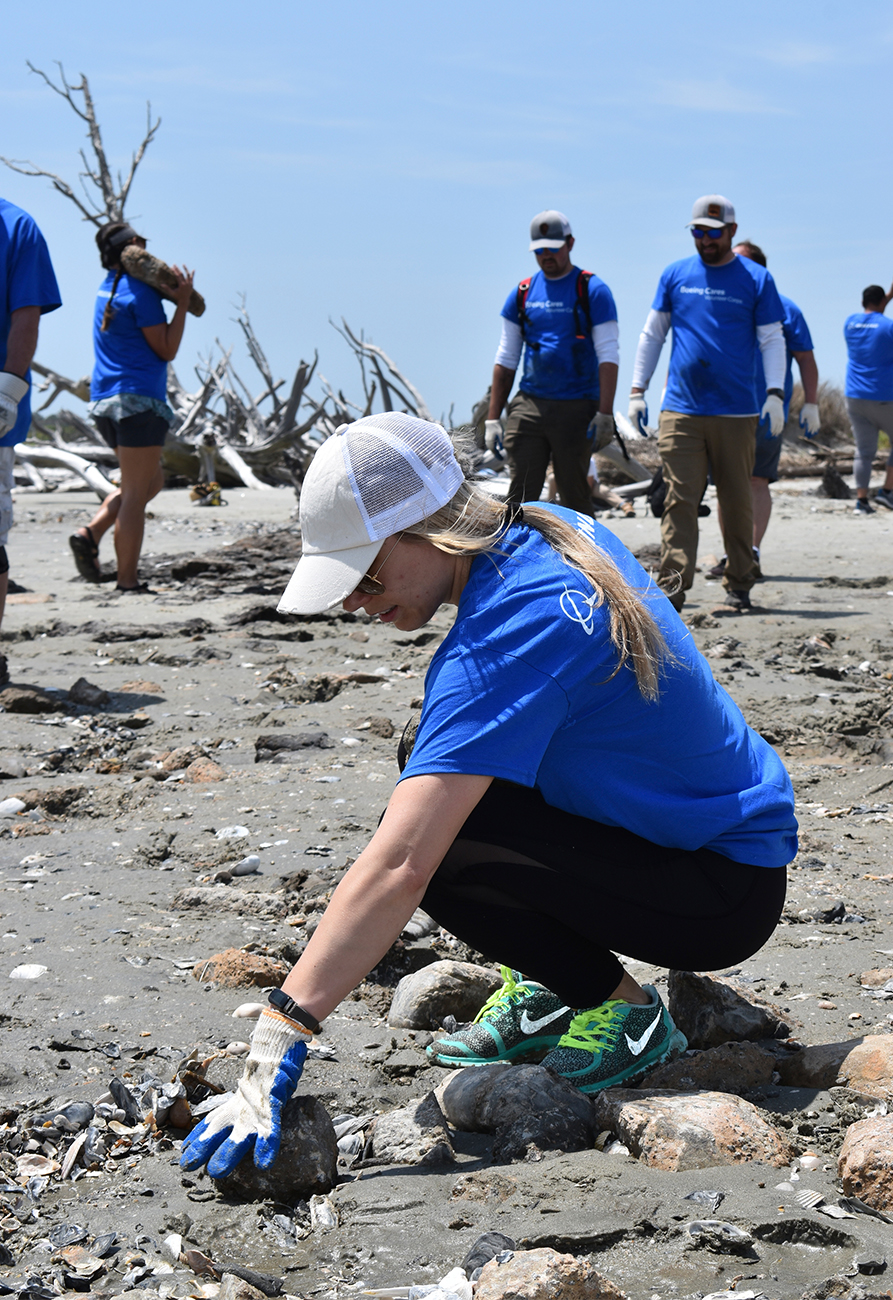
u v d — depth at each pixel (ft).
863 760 15.75
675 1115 6.98
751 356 23.86
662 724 7.30
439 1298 5.57
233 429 75.46
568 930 7.63
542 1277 5.47
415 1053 8.57
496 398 26.73
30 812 14.15
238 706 19.08
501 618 6.88
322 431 77.61
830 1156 6.87
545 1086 7.41
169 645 23.53
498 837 7.36
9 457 18.71
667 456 24.29
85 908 11.22
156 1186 6.95
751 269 23.76
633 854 7.43
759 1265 5.86
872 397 43.91
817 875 11.82
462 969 9.26
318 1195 6.75
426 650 22.79
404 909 6.69
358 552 6.81
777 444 28.58
